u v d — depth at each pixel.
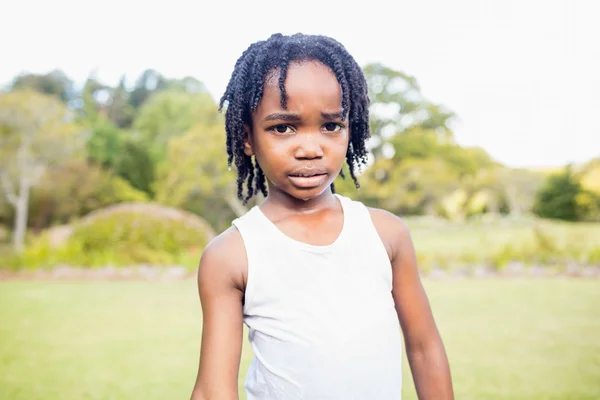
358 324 1.09
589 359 4.36
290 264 1.11
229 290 1.12
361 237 1.16
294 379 1.08
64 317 6.06
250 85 1.12
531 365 4.21
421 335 1.24
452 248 12.15
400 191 13.63
